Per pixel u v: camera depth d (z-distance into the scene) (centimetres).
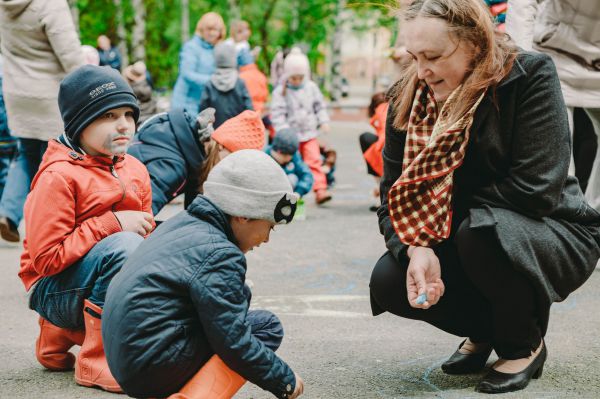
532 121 292
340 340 386
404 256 307
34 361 361
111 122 326
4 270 539
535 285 291
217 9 2364
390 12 318
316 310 440
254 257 576
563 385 317
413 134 305
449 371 336
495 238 292
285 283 501
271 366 259
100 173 328
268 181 264
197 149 403
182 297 257
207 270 254
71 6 2025
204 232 260
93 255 317
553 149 292
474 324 324
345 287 491
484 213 294
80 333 337
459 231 298
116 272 312
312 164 841
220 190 264
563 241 299
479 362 335
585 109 522
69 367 349
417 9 284
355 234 666
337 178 1038
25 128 596
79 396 316
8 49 596
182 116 407
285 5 2331
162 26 2420
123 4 2278
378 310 329
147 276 255
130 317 254
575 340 380
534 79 292
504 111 294
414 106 305
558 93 295
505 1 504
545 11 513
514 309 299
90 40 2255
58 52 586
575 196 310
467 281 315
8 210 599
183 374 259
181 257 256
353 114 2197
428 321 324
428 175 296
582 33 497
